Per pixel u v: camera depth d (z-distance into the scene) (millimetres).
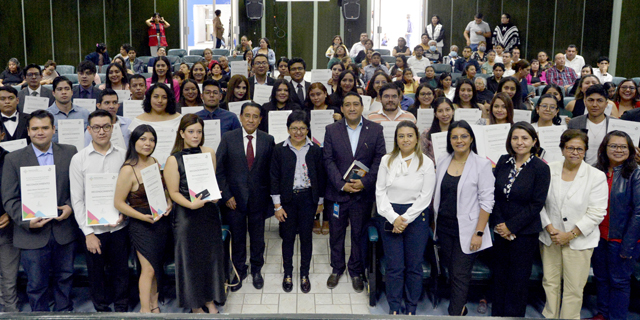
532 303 3768
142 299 3328
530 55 12641
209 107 4391
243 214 3877
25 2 12000
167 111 4246
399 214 3400
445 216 3312
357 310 3639
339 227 3930
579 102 4914
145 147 3188
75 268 3652
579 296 3285
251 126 3801
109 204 3217
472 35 12398
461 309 3271
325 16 14625
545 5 12289
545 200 3283
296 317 1358
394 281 3432
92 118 3223
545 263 3379
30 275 3258
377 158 3818
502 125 3803
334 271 4008
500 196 3260
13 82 8391
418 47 10609
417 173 3365
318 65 14844
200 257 3303
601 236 3355
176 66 10055
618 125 3875
